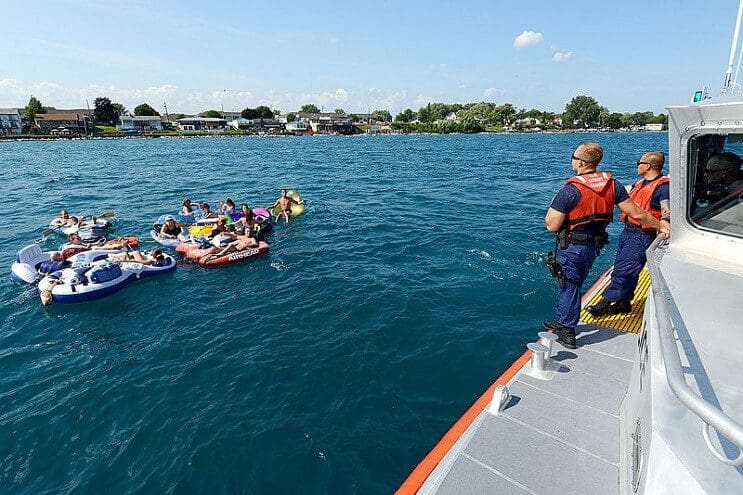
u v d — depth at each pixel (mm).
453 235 14219
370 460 5105
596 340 4121
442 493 2441
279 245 14125
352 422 5711
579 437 2834
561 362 3734
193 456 5285
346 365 6934
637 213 3686
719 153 2928
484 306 8703
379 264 11742
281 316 8875
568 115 148750
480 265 11078
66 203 22297
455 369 6711
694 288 2705
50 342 8289
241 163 44312
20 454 5453
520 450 2729
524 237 13617
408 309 8703
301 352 7402
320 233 15516
